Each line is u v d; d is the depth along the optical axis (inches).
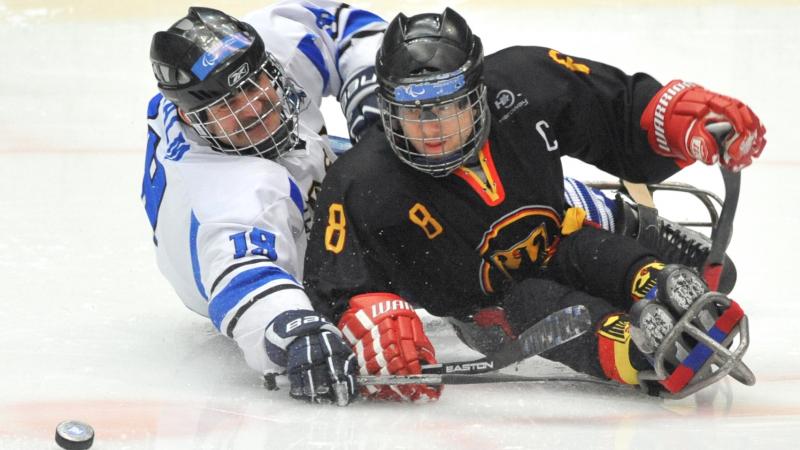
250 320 458.3
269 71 506.3
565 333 433.1
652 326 420.8
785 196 743.1
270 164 506.3
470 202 479.8
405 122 456.1
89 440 403.5
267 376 460.8
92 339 542.9
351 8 609.3
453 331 573.9
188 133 521.7
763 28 1069.1
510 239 487.8
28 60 1075.3
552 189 494.0
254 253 473.7
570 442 406.9
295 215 507.2
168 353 526.0
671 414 436.1
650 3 1133.7
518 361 448.1
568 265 488.4
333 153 565.6
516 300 483.2
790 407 441.7
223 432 424.8
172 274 526.9
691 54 1014.4
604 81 511.2
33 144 879.7
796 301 576.1
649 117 498.6
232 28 498.6
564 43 1049.5
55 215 735.1
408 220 478.0
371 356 452.1
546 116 492.7
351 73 586.2
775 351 506.0
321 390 441.7
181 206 504.7
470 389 473.1
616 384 460.8
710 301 422.3
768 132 851.4
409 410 446.0
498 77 494.0
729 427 419.8
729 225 494.0
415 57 451.5
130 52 1091.3
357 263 475.2
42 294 603.2
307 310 454.0
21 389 476.1
